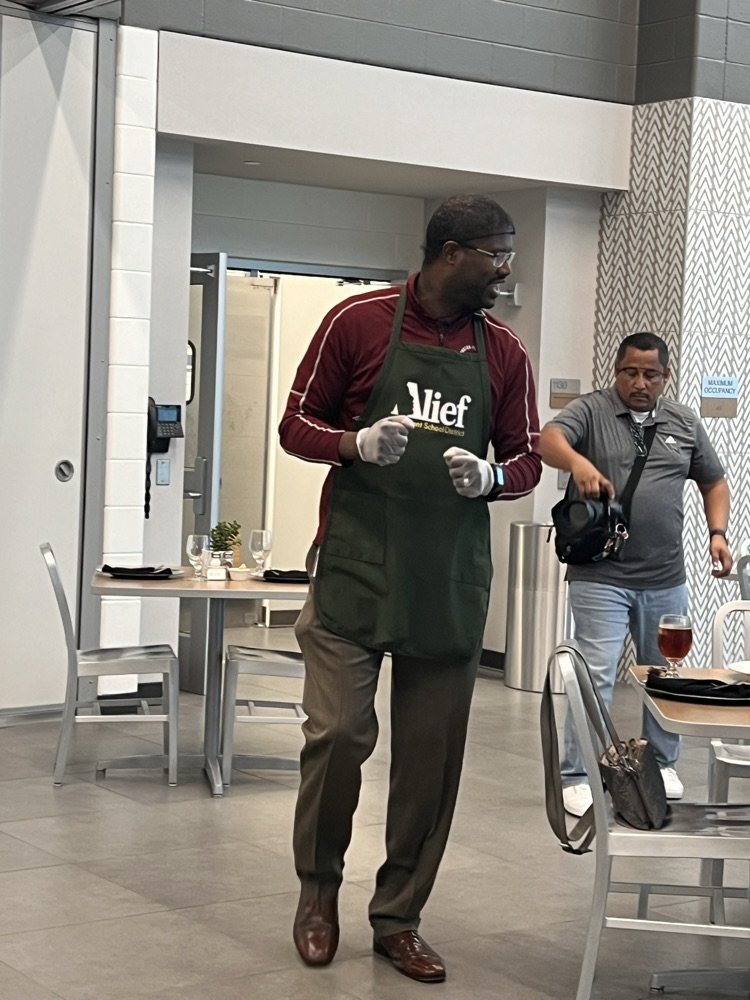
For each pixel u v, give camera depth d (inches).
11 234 278.4
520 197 362.9
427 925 178.5
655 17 353.1
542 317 358.0
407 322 157.3
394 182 354.6
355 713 155.6
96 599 293.0
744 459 362.3
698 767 269.7
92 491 291.0
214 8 298.5
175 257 308.2
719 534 230.5
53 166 282.0
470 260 152.4
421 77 325.1
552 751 148.0
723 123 350.6
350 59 315.9
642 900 179.9
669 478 228.7
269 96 305.9
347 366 157.4
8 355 279.6
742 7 351.6
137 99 290.8
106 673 238.2
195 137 298.8
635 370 227.5
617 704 335.0
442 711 158.6
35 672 286.7
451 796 162.1
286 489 413.7
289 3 307.1
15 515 282.5
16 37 275.7
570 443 228.1
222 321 323.0
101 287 289.1
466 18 330.6
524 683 340.2
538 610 337.7
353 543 155.7
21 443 282.0
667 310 351.9
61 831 211.8
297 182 358.3
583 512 216.5
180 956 163.8
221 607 244.8
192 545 248.2
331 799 158.6
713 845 143.3
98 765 246.2
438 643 155.2
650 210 354.6
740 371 359.3
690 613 356.2
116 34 288.4
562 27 345.1
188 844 207.6
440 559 155.3
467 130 332.5
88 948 165.3
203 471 327.0
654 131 353.4
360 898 186.9
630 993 157.9
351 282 389.1
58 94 281.6
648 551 228.1
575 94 348.5
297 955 165.0
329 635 156.3
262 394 407.5
